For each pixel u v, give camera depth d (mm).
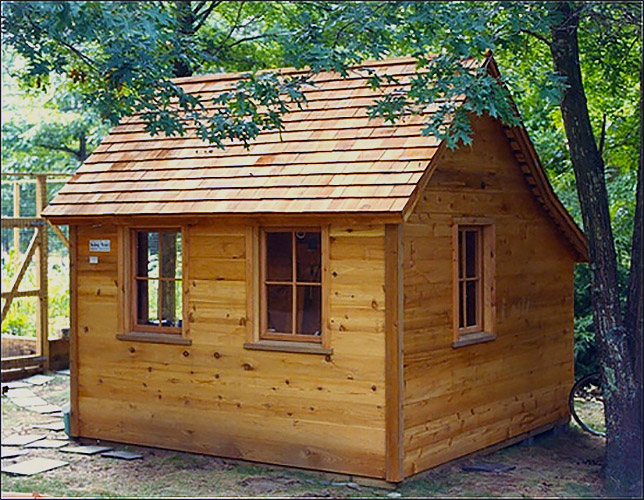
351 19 11031
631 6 11352
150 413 11594
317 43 10789
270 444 10742
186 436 11336
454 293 10820
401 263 9906
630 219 17016
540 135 18906
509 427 12008
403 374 9969
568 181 18516
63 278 21234
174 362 11406
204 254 11156
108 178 12086
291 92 10328
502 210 11805
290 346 10516
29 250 16891
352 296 10141
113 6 10516
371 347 10031
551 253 12938
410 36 10633
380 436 9992
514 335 12078
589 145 10898
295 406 10555
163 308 11688
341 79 11781
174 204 11133
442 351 10641
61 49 12711
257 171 11055
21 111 26672
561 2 11094
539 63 13836
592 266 10711
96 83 12234
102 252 11930
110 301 11883
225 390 11039
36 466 10922
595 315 10656
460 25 10406
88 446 11914
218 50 18375
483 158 11422
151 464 11070
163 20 10539
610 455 10359
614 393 10406
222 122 10484
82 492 9820
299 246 10617
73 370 12164
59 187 26641
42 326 17109
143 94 10562
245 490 9930
